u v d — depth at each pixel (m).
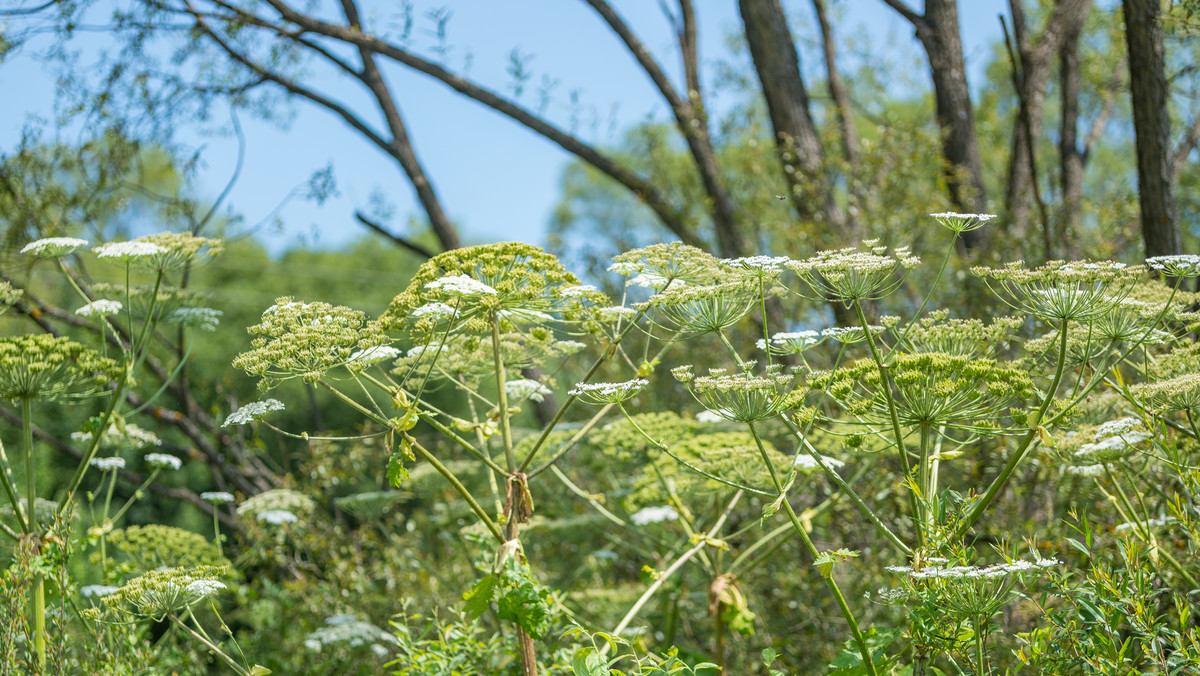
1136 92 5.35
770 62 9.46
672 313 3.69
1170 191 5.27
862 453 5.02
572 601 7.20
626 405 8.93
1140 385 3.55
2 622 3.82
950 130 8.67
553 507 8.45
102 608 4.36
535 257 3.96
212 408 10.07
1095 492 5.09
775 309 8.69
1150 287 4.08
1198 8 5.26
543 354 4.74
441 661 4.70
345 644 6.93
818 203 9.09
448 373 4.65
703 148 10.53
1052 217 7.61
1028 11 10.77
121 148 9.22
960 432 5.19
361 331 3.74
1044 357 3.99
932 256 8.13
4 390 4.14
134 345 4.61
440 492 8.44
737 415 3.31
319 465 9.17
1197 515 3.64
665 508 6.01
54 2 8.80
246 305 24.66
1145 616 3.10
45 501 5.09
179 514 16.98
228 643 7.85
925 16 8.95
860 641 3.25
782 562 7.08
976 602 2.96
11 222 8.67
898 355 3.41
